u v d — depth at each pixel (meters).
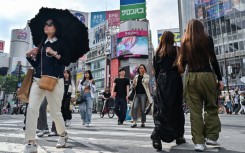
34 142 3.14
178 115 3.62
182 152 3.21
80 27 3.61
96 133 5.46
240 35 47.25
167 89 3.49
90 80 7.70
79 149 3.50
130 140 4.37
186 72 3.54
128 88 8.17
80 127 7.02
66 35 3.60
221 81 3.44
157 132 3.35
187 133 5.21
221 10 50.06
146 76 6.86
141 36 53.47
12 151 3.39
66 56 3.47
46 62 3.36
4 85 63.97
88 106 7.48
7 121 10.59
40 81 3.23
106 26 64.50
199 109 3.39
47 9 3.52
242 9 47.22
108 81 60.31
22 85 3.34
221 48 50.00
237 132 5.42
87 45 3.74
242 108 18.19
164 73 3.60
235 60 47.59
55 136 5.13
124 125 7.74
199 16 53.22
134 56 52.75
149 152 3.27
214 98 3.42
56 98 3.42
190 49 3.39
